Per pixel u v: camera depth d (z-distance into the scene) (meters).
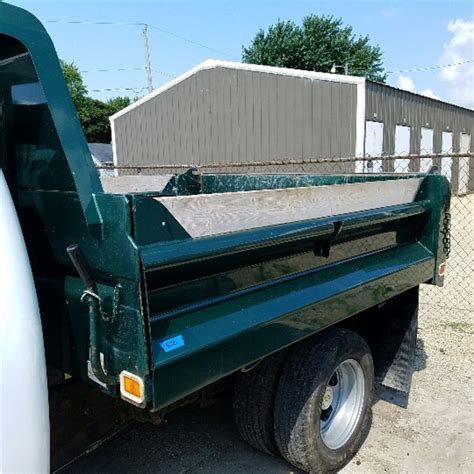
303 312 2.25
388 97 16.80
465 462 3.05
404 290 3.07
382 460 3.06
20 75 1.83
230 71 17.14
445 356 4.56
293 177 4.24
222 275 1.99
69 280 1.90
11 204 1.58
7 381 1.39
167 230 1.68
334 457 2.80
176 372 1.68
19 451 1.40
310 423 2.58
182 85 18.50
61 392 2.04
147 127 19.89
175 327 1.75
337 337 2.72
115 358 1.66
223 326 1.88
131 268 1.58
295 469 2.97
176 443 3.22
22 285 1.47
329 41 41.47
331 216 2.50
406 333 3.37
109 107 44.97
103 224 1.65
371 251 2.95
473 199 20.16
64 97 1.75
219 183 4.71
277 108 16.31
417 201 3.31
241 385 2.65
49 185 1.86
